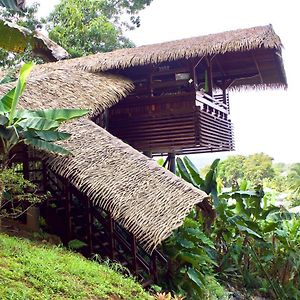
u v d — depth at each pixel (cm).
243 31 1251
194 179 1112
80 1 2252
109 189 771
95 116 1070
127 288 622
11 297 449
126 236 946
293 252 1232
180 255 853
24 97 951
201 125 1242
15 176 702
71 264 634
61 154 791
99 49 2156
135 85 1320
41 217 918
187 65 1266
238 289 1166
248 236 1223
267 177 2814
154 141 1273
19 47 684
